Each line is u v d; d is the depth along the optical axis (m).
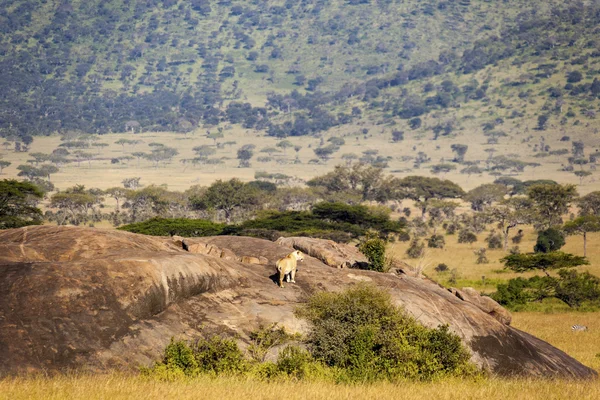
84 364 69.56
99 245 86.62
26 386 60.28
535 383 80.38
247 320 82.62
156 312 77.88
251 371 75.19
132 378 67.25
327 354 81.94
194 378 70.62
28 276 73.19
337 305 85.50
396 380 79.19
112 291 75.25
